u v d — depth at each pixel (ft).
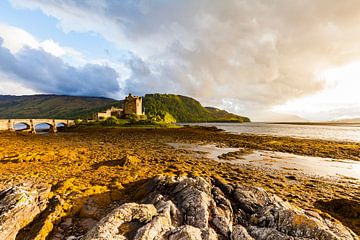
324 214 36.94
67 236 27.99
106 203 39.04
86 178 55.01
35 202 31.22
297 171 75.15
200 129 295.07
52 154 87.81
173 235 23.00
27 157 77.82
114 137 188.75
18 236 25.98
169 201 31.42
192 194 34.27
